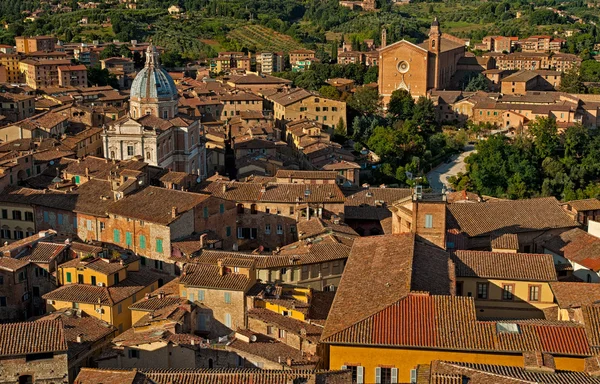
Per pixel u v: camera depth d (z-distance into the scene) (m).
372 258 139.25
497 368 101.94
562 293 134.38
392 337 110.81
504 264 141.75
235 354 127.44
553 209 184.88
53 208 191.38
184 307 141.00
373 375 111.31
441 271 132.75
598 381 97.06
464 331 111.44
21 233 196.75
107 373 107.31
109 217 182.38
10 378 113.81
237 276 145.62
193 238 176.75
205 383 104.06
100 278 156.38
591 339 109.31
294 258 159.00
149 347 129.12
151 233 175.12
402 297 117.44
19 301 160.75
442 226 149.38
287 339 133.25
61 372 115.62
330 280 163.12
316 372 106.31
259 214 196.50
